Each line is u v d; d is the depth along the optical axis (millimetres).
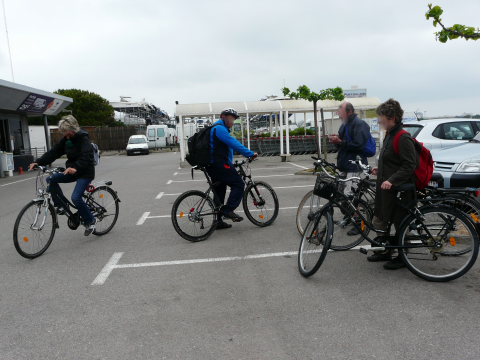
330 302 3391
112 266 4520
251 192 6023
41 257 4973
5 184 14047
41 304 3557
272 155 19016
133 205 8445
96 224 5871
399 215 3951
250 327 3008
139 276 4180
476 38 4555
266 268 4285
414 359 2529
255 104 18047
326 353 2625
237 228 6070
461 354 2566
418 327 2926
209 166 5555
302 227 5543
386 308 3248
